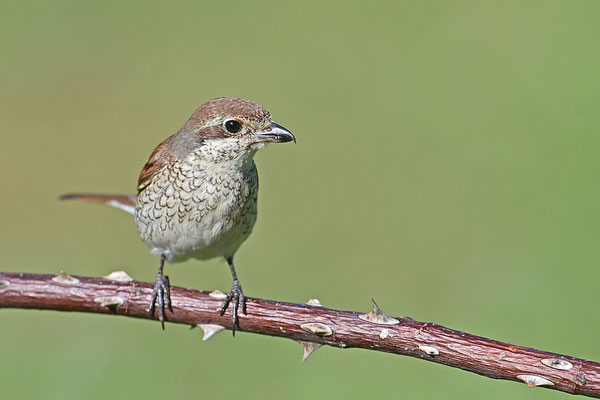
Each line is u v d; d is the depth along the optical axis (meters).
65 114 13.68
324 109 13.53
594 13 14.73
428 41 14.53
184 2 15.38
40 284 5.25
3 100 13.69
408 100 13.45
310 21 15.32
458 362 4.76
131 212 8.61
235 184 6.92
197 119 6.93
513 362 4.65
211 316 5.33
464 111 13.16
